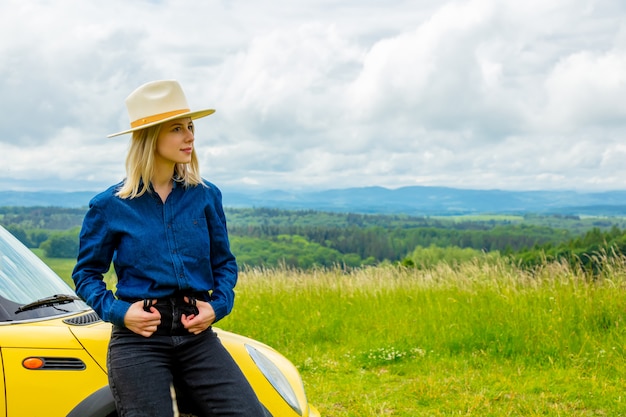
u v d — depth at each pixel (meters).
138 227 3.42
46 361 3.48
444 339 9.54
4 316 3.71
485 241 144.25
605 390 7.42
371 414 6.75
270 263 14.99
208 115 3.56
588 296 10.22
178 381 3.53
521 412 6.83
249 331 10.52
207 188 3.63
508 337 9.29
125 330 3.41
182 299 3.43
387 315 11.02
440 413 6.83
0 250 4.22
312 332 10.40
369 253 128.62
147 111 3.43
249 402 3.45
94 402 3.43
